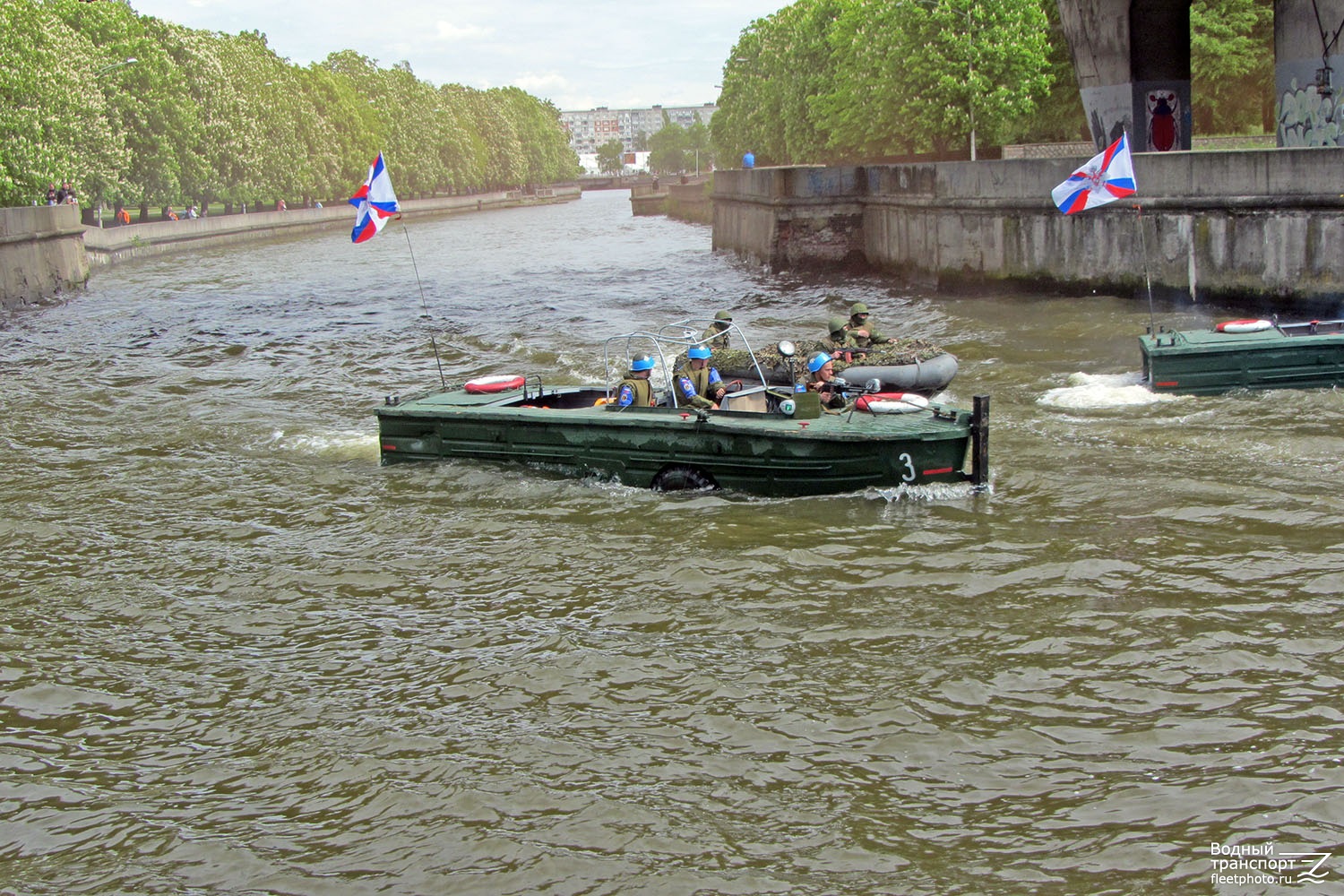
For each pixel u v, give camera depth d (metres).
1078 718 6.71
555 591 8.91
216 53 73.12
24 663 8.12
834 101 43.97
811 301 27.53
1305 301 18.91
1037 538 9.53
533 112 160.12
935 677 7.24
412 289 35.56
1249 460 11.40
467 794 6.22
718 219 46.16
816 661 7.55
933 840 5.68
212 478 12.76
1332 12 21.91
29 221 34.09
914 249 29.02
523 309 28.53
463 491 11.54
